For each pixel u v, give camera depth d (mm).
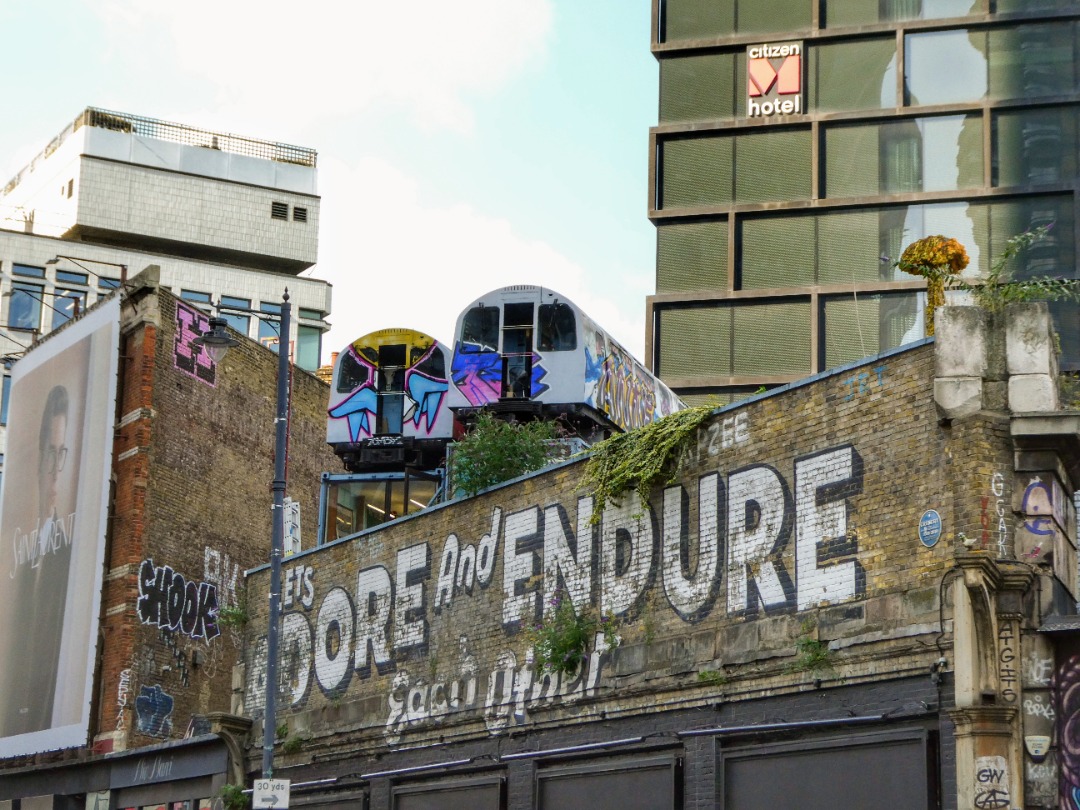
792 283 61469
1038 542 19625
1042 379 19938
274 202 84750
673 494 24969
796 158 62219
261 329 81000
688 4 64625
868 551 21250
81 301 76438
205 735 35906
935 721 19844
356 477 43031
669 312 62562
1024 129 59781
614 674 25375
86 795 41719
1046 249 58438
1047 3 60500
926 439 20625
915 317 59781
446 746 29156
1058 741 18828
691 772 23344
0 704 47062
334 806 31797
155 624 43562
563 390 38719
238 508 47531
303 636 34062
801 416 22797
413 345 42656
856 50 62344
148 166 82500
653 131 63875
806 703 21750
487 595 28859
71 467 45969
